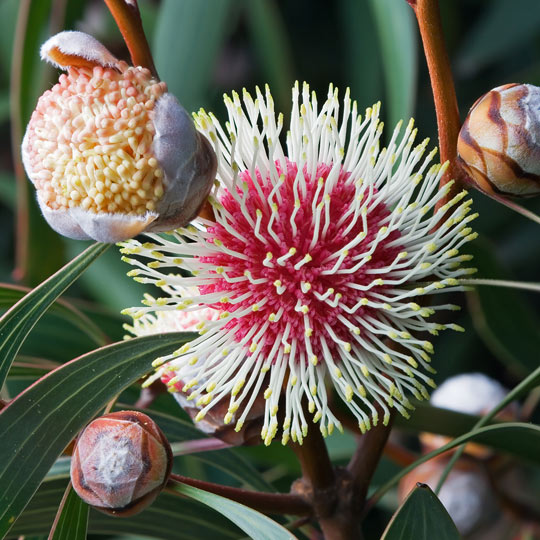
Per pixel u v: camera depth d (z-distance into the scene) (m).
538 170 0.40
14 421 0.39
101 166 0.38
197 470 0.50
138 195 0.39
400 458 0.49
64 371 0.40
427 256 0.41
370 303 0.41
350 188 0.42
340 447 0.50
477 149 0.40
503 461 0.50
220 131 0.41
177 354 0.41
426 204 0.41
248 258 0.41
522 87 0.40
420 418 0.47
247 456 0.49
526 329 0.50
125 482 0.40
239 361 0.41
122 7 0.40
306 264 0.41
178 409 0.48
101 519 0.45
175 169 0.38
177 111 0.38
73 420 0.40
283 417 0.42
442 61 0.41
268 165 0.42
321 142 0.42
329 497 0.43
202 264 0.41
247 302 0.41
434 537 0.40
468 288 0.42
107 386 0.40
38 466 0.39
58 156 0.39
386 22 0.49
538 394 0.50
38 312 0.40
